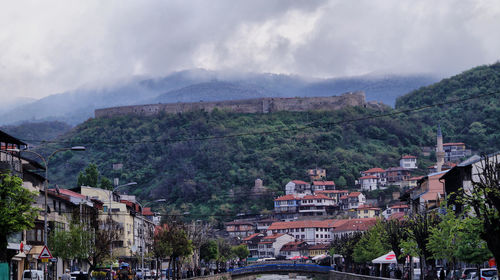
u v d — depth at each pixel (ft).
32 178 317.22
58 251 285.64
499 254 137.08
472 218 167.43
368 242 431.43
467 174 315.99
